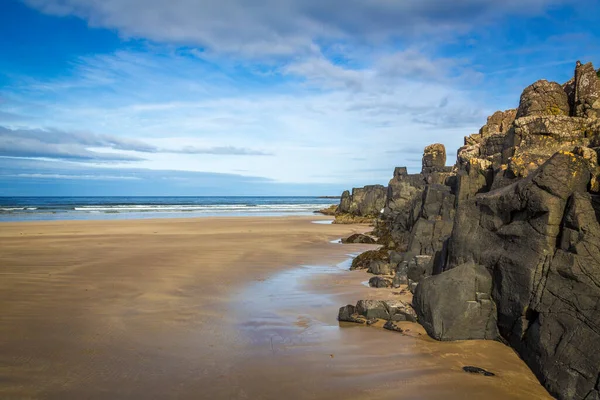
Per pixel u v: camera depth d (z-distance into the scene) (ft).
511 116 105.40
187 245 85.76
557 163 29.66
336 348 30.60
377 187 204.33
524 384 24.97
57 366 26.66
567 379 22.98
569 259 26.73
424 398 23.35
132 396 23.00
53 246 81.56
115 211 228.22
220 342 31.63
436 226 59.67
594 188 28.78
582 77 53.42
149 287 48.34
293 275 57.21
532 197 30.17
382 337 32.83
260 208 303.89
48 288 46.91
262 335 33.32
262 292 47.39
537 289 27.91
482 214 37.40
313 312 39.81
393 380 25.49
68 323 35.19
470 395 23.71
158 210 246.06
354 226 144.05
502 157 53.26
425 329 33.88
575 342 23.99
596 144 39.81
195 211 246.47
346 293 46.85
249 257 71.61
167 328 34.58
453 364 27.76
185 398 22.93
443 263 43.37
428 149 174.91
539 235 29.19
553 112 55.67
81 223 138.72
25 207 240.12
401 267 54.80
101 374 25.64
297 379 25.52
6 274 53.78
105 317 37.01
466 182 46.44
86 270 57.36
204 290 47.70
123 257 68.90
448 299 32.76
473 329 31.96
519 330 28.81
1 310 38.27
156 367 26.86
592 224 27.12
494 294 32.09
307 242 95.35
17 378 24.88
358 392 23.98
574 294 25.76
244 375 25.95
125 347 30.12
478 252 35.65
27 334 32.32
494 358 28.55
